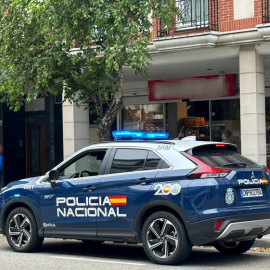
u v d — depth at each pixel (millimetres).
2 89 13391
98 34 12641
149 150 9672
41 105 22688
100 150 10180
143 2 12680
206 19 16016
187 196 9023
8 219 11070
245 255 10477
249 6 15086
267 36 14289
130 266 9398
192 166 9188
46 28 12594
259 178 9508
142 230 9477
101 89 13305
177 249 9133
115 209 9727
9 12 13289
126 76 18797
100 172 10031
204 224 8891
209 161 9305
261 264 9531
